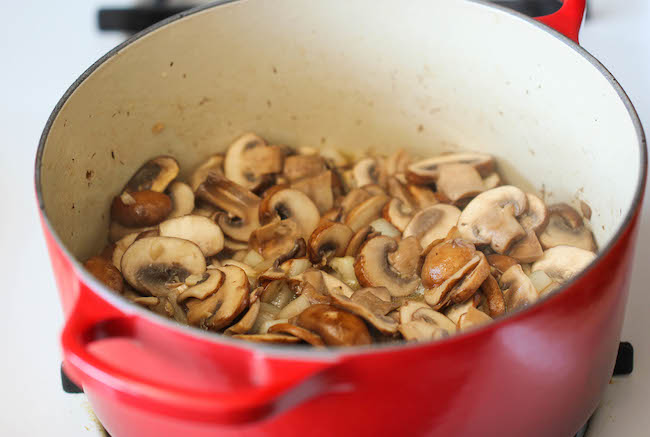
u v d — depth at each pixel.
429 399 0.39
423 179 0.59
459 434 0.41
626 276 0.43
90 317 0.39
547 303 0.39
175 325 0.38
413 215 0.56
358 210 0.56
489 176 0.59
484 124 0.59
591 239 0.54
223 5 0.55
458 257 0.50
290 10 0.56
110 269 0.51
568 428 0.46
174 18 0.54
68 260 0.40
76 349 0.38
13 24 0.71
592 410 0.47
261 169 0.60
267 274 0.51
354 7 0.56
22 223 0.59
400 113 0.61
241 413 0.37
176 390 0.37
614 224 0.50
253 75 0.59
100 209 0.56
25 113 0.65
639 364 0.52
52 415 0.50
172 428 0.41
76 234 0.53
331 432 0.40
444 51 0.57
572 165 0.55
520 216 0.55
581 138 0.53
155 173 0.58
